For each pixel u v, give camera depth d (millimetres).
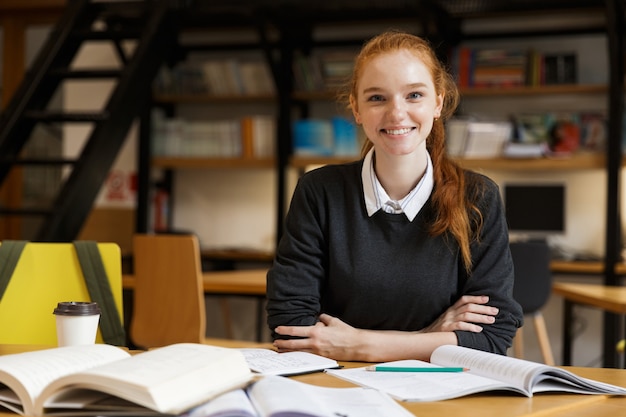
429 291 1857
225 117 5930
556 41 5336
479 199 1901
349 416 1116
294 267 1917
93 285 2152
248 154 5570
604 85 5023
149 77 4723
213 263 5641
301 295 1900
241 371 1257
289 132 5422
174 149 5719
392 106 1751
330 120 5652
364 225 1890
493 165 5102
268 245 5879
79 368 1254
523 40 5383
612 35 4676
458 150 5133
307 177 1981
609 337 4512
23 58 6285
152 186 5875
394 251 1872
